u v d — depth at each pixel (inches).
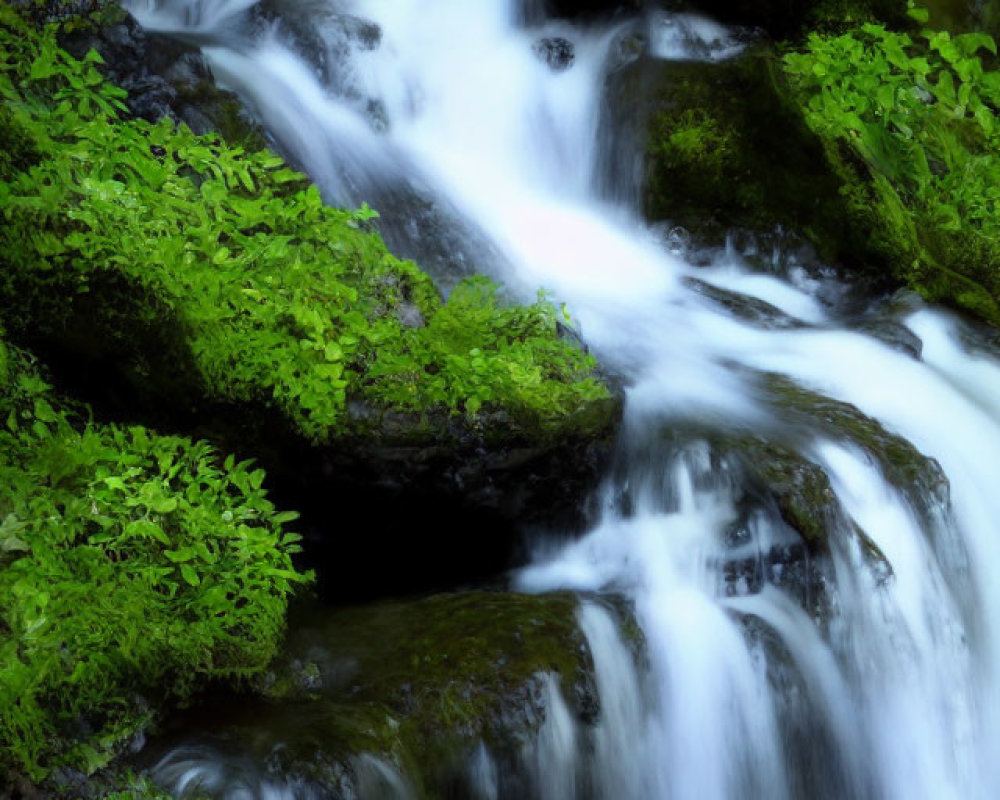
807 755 199.9
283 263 209.0
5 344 190.2
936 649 217.8
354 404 197.9
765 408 234.8
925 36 337.4
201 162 217.5
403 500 204.4
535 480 208.7
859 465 221.8
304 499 204.7
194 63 247.3
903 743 210.4
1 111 202.4
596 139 311.7
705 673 195.3
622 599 200.7
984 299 290.7
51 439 184.5
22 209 192.1
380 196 268.7
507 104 312.7
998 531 239.1
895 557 217.2
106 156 209.2
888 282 290.7
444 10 323.9
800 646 202.2
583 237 291.7
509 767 174.2
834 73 318.7
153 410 198.7
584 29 331.6
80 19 232.4
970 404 257.3
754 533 207.9
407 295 217.2
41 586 166.4
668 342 259.4
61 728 159.5
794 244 293.4
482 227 277.3
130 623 169.6
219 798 153.1
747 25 331.9
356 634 187.6
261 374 197.5
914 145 323.6
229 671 174.1
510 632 185.6
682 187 298.7
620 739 187.2
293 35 288.8
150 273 195.5
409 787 164.7
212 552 184.4
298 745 161.3
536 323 219.3
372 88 292.7
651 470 217.6
